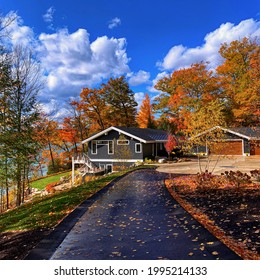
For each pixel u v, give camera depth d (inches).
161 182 581.6
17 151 493.7
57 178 1237.7
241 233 231.3
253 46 1315.2
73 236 254.7
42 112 649.6
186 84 1397.6
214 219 278.2
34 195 943.0
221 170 759.1
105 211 352.5
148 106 1812.3
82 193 494.6
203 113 560.4
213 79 1353.3
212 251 196.7
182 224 271.3
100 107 1690.5
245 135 1182.3
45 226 299.6
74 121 1600.6
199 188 459.2
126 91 1815.9
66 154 1600.6
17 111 544.4
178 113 1512.1
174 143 1130.0
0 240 278.1
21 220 362.3
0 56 494.6
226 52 1397.6
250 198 359.3
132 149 1168.2
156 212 331.3
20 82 570.9
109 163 1219.2
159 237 238.4
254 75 973.2
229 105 1344.7
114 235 253.4
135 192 482.6
